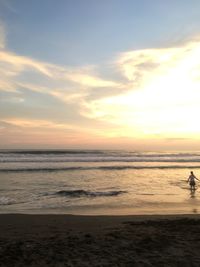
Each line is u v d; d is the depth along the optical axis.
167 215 12.16
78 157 58.34
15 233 8.26
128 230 8.02
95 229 8.72
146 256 5.82
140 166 39.91
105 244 6.52
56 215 12.07
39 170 32.59
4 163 42.81
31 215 11.97
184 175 29.91
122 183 23.58
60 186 21.52
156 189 20.69
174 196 17.92
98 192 18.77
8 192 18.72
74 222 10.41
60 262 5.53
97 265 5.39
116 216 11.92
